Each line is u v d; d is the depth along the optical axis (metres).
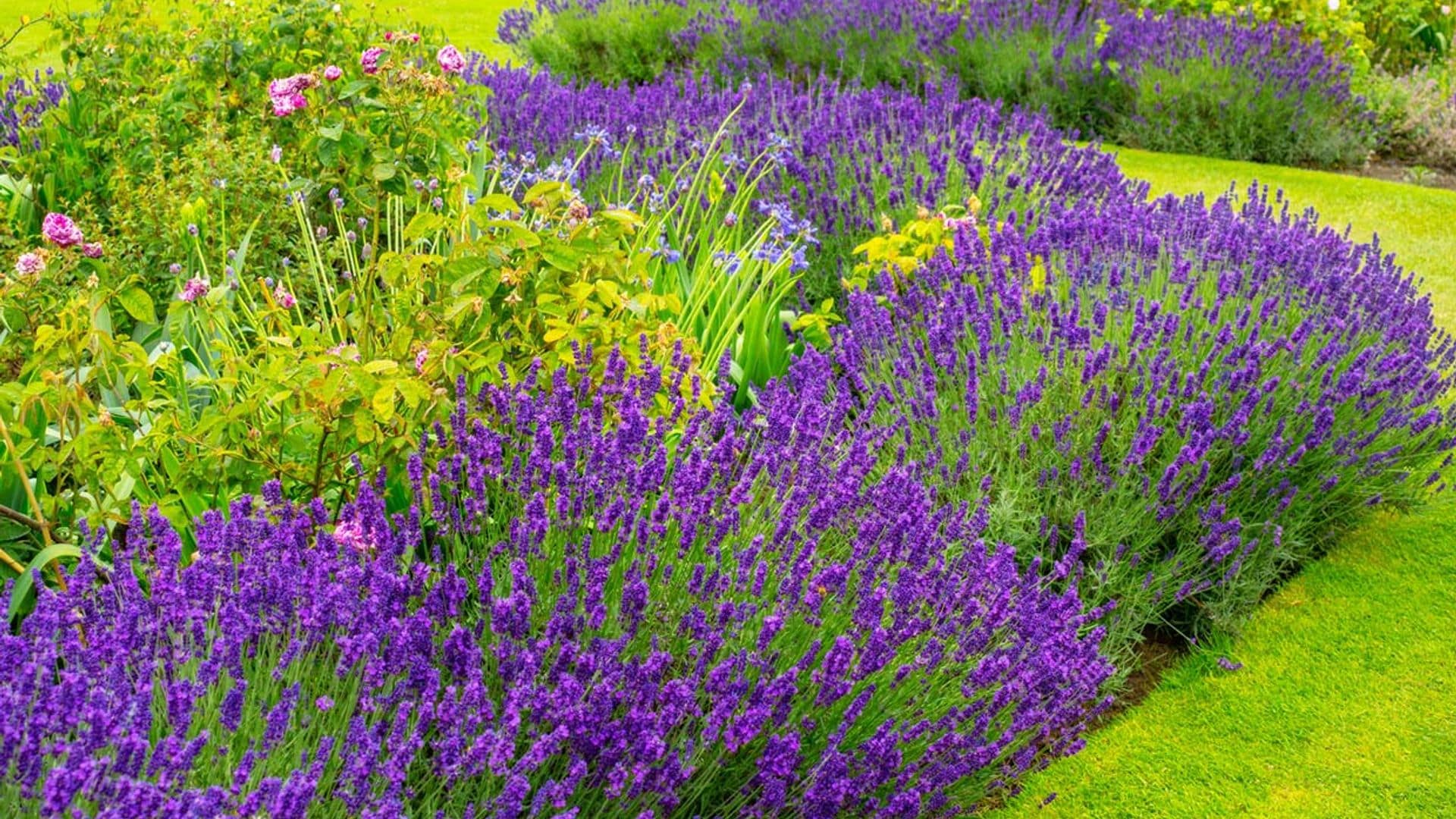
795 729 2.71
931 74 10.55
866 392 4.42
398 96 4.61
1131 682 3.77
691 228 5.93
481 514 2.99
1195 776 3.37
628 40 11.97
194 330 4.27
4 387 3.09
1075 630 3.15
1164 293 4.68
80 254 3.83
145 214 4.85
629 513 2.87
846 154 6.27
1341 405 4.31
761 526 3.20
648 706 2.45
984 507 3.67
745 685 2.52
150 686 2.20
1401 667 3.77
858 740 2.80
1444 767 3.38
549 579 2.88
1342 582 4.19
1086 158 6.50
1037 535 3.86
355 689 2.35
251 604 2.42
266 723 2.29
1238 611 3.96
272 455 3.38
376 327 3.75
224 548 2.54
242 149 5.07
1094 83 10.30
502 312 3.73
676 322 4.68
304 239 4.80
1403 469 4.37
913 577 2.87
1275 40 10.07
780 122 6.96
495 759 2.19
